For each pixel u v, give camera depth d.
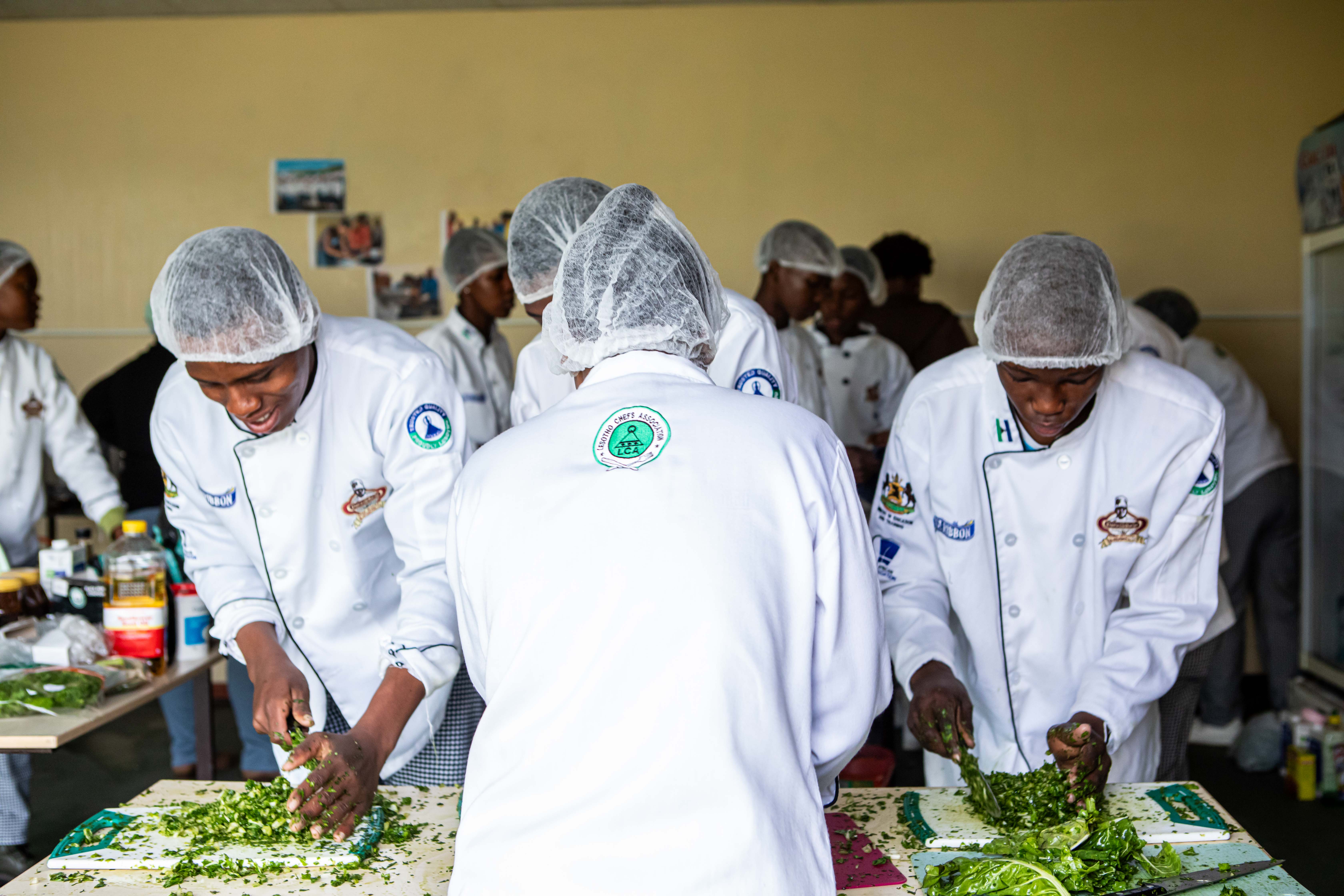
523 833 1.08
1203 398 1.88
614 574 1.10
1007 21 4.69
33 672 2.21
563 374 1.57
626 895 1.04
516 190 4.85
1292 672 4.23
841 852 1.52
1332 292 3.96
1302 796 3.59
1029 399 1.75
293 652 2.05
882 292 4.44
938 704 1.78
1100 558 1.93
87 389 4.96
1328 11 4.59
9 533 3.24
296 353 1.74
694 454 1.14
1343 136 3.76
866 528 1.26
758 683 1.08
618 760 1.07
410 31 4.84
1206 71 4.64
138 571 2.51
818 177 4.78
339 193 4.88
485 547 1.18
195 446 1.94
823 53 4.75
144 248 4.91
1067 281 1.66
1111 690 1.81
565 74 4.82
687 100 4.80
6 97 4.91
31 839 3.36
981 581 2.01
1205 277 4.69
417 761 2.09
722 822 1.05
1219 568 2.29
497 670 1.16
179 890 1.40
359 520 1.98
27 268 3.15
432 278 4.87
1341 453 3.94
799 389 2.73
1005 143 4.72
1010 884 1.35
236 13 4.84
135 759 4.14
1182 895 1.38
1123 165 4.69
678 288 1.27
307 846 1.51
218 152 4.89
